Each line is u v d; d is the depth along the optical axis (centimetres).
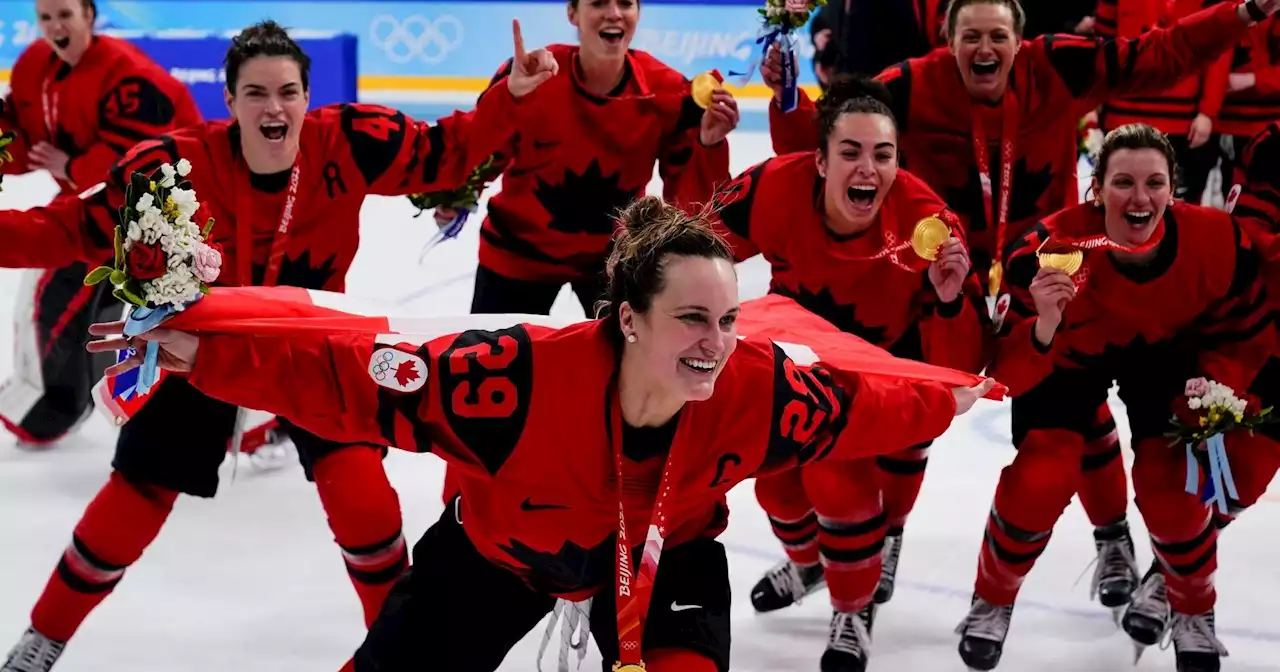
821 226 578
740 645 612
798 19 658
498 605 452
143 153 552
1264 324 573
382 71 1761
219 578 668
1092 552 712
